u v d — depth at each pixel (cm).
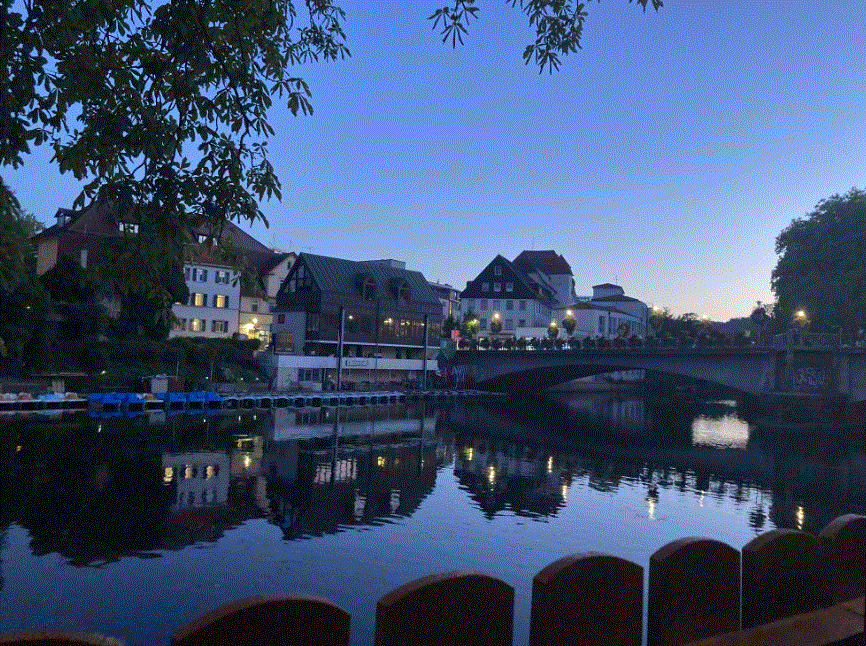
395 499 2536
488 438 4394
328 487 2675
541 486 2909
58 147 562
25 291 4741
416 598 203
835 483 3155
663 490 2917
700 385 11688
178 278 6159
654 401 8931
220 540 1912
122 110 564
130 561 1702
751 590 288
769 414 5444
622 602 251
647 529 2244
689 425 5666
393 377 7769
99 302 5775
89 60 559
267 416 4981
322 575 1659
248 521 2123
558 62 710
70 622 1331
